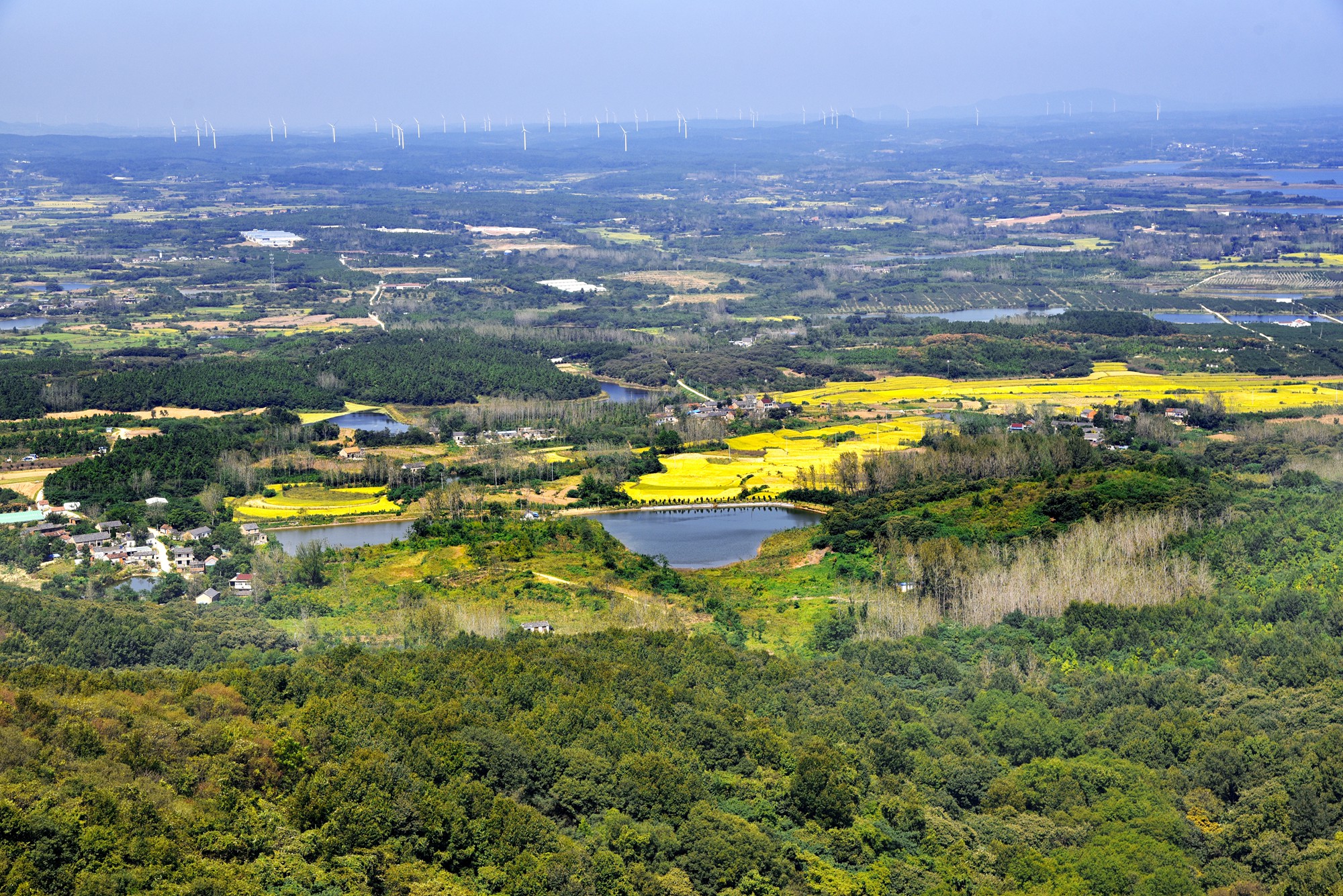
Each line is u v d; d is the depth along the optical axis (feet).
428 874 629.51
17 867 553.23
